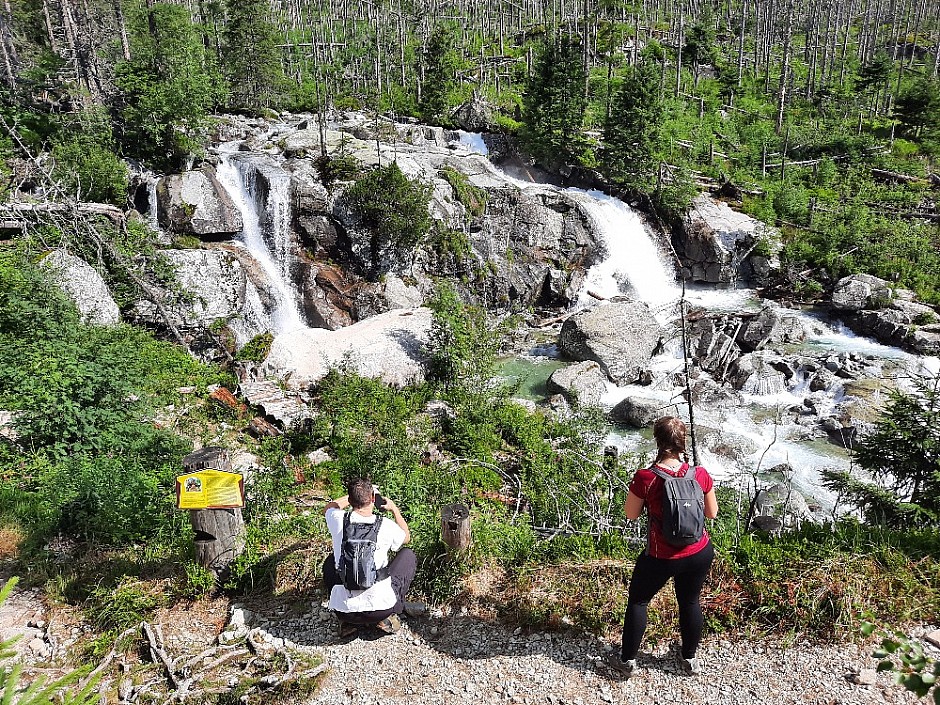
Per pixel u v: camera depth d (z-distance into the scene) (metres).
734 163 43.75
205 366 19.22
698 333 24.86
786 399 20.45
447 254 29.36
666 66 61.00
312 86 53.03
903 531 7.38
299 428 15.15
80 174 24.33
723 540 6.41
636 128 36.69
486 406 17.47
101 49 40.34
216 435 14.18
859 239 32.16
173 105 27.89
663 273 34.00
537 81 40.56
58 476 9.09
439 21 69.31
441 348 19.73
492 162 41.94
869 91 59.50
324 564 5.77
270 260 27.33
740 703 4.74
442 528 6.44
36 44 43.09
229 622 6.05
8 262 15.22
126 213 24.44
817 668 4.98
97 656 5.66
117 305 20.44
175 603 6.33
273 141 32.84
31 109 31.38
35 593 6.71
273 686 5.20
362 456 13.02
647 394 21.25
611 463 13.82
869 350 24.66
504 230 31.39
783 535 6.88
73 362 10.91
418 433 15.45
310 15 71.62
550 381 21.55
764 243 32.56
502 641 5.60
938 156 46.12
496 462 14.74
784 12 84.62
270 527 7.91
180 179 25.84
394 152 33.12
